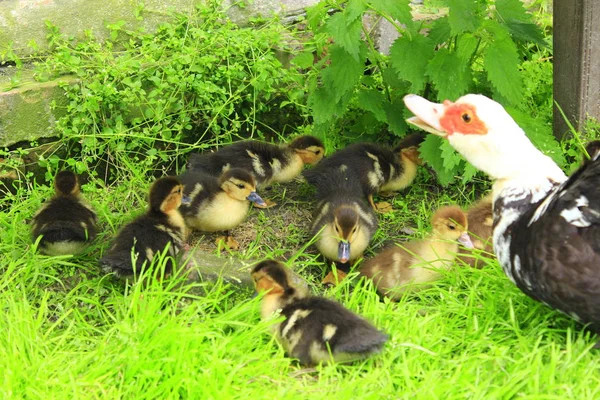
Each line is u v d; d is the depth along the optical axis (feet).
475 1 5.25
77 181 5.03
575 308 4.17
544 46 5.35
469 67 5.23
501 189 4.32
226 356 4.24
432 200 5.46
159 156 5.64
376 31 6.25
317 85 5.77
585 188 4.11
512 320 4.36
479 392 4.04
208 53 5.72
